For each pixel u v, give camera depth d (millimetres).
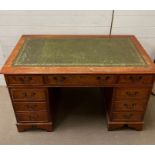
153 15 1832
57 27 1903
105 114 1912
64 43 1716
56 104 2014
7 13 1804
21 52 1541
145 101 1527
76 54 1525
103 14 1829
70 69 1334
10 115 1877
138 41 1824
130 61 1438
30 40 1764
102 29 1923
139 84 1418
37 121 1652
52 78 1372
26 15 1824
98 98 2125
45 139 1646
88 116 1891
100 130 1731
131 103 1539
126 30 1930
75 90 2238
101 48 1633
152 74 1349
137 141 1631
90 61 1429
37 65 1375
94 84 1415
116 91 1463
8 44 2008
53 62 1410
